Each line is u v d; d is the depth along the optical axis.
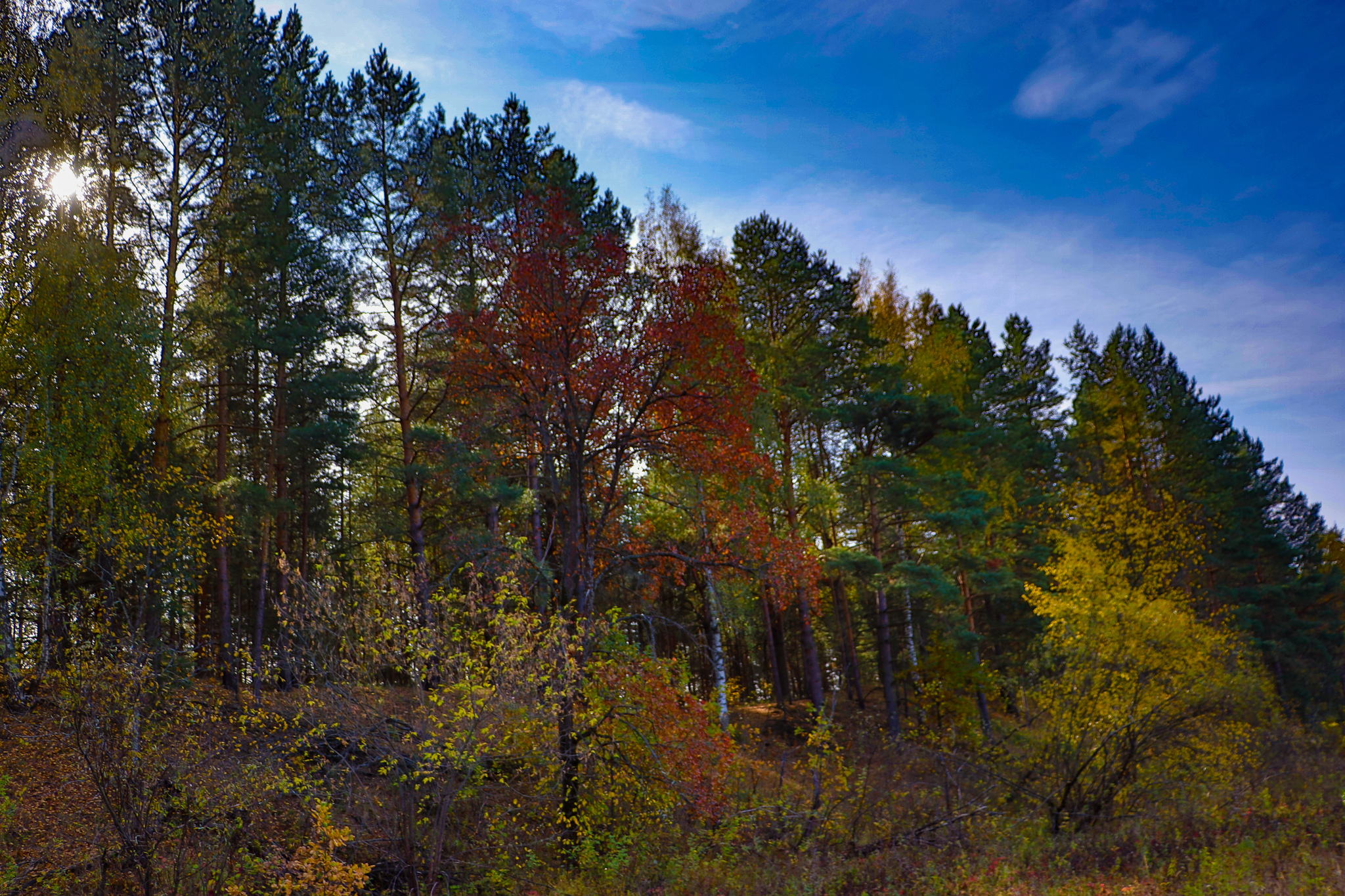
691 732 13.04
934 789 15.25
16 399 14.48
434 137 21.00
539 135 25.02
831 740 15.42
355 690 10.89
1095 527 18.59
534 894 11.02
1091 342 45.50
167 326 17.16
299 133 20.27
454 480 18.06
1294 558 42.97
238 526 18.17
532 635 11.75
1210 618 18.61
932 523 23.72
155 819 9.38
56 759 11.86
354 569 17.92
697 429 15.08
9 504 13.68
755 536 15.60
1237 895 9.62
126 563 11.79
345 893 9.18
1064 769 15.21
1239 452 43.47
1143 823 13.78
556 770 12.58
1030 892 10.36
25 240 15.17
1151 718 15.19
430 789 11.49
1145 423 37.69
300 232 20.77
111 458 15.09
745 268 24.36
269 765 10.33
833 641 33.34
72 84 16.53
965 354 30.95
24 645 13.45
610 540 16.78
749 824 13.27
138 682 9.48
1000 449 31.34
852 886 11.22
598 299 14.94
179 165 19.06
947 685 22.39
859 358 25.14
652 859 12.37
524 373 14.85
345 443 21.31
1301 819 13.68
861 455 25.27
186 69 19.11
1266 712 20.75
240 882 9.66
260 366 22.55
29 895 9.05
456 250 19.09
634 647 13.73
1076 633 16.77
